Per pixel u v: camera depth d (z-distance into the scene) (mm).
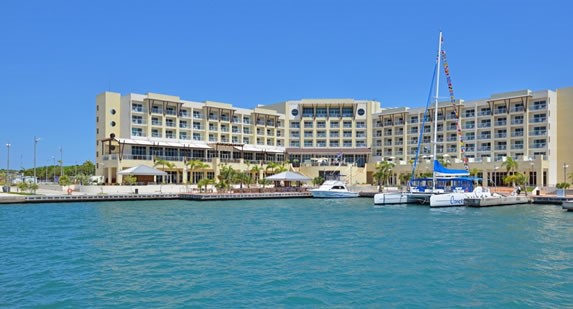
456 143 94312
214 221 38438
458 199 54062
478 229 33750
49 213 44625
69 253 23969
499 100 88062
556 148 84000
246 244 26938
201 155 92938
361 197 74188
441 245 26812
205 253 24141
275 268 20797
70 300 16078
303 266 21219
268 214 44906
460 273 20031
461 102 93438
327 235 30609
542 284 18297
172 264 21484
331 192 71562
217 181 80188
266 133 106312
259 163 96812
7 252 24188
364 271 20328
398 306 15617
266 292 17094
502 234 31203
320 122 109688
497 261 22438
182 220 39031
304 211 48500
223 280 18672
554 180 83062
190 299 16234
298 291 17234
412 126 101625
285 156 107250
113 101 87750
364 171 100562
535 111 84438
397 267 21125
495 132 89375
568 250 25250
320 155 106250
